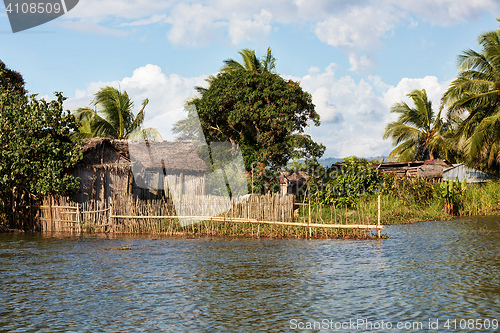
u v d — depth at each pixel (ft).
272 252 45.65
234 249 47.65
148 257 43.16
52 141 64.80
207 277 34.73
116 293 30.25
